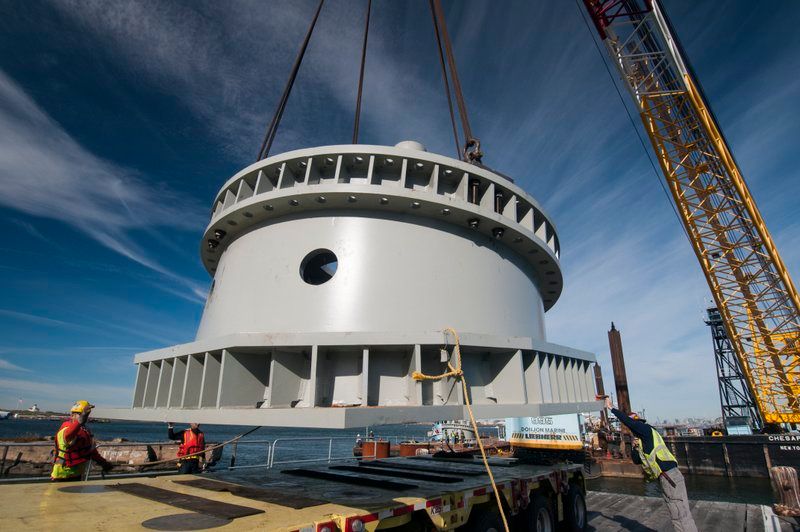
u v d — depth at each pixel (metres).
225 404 6.65
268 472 8.14
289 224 8.98
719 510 10.15
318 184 8.60
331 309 7.95
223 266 9.88
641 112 28.28
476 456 11.01
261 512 4.41
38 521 3.90
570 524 8.56
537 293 11.79
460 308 8.62
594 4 26.05
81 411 7.39
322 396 7.30
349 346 7.01
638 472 37.50
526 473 7.86
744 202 26.70
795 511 9.27
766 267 29.02
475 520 6.25
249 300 8.56
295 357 7.42
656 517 9.75
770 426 36.53
